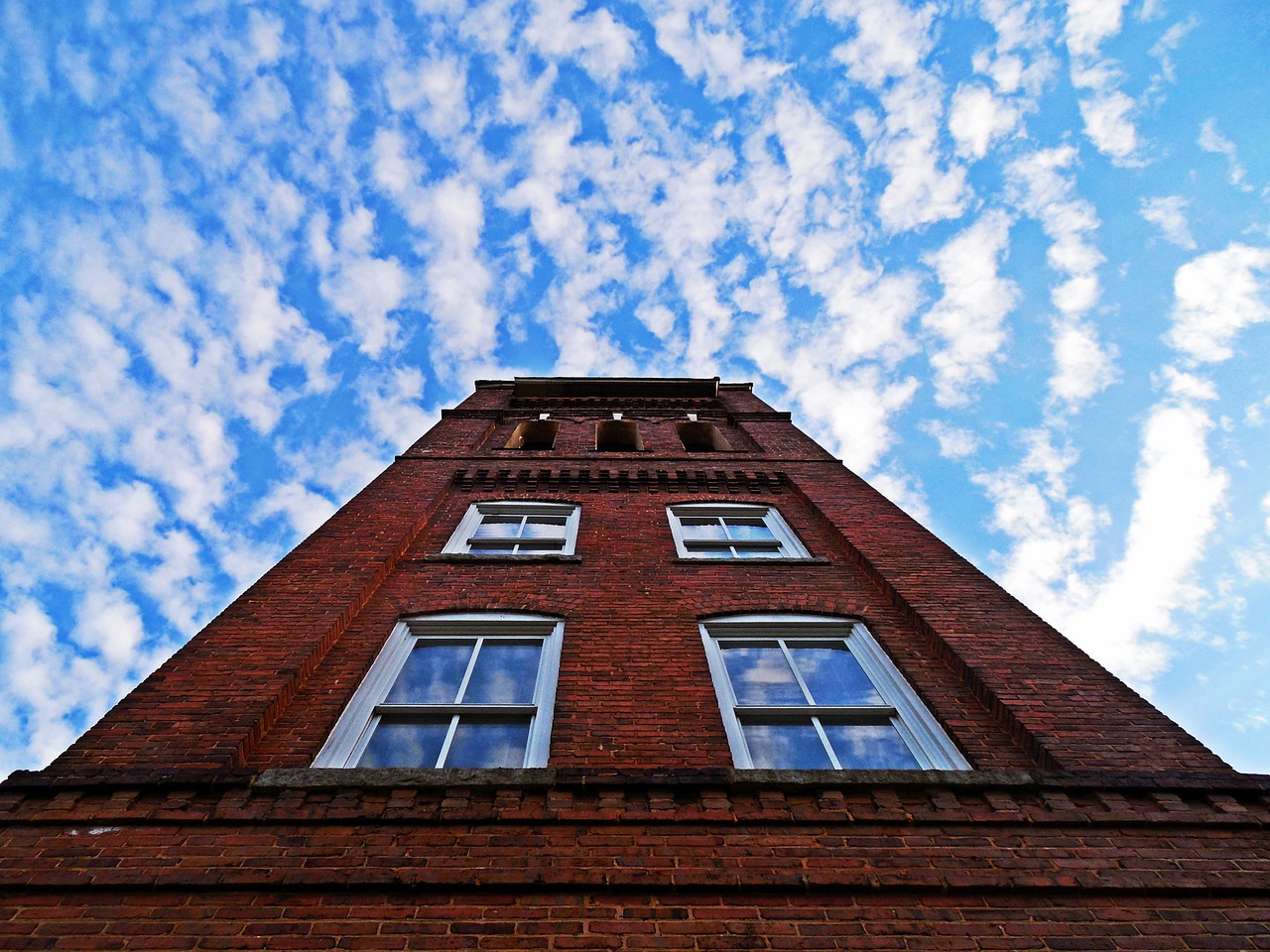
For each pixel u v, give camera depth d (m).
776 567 9.93
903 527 11.03
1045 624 8.07
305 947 4.25
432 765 6.21
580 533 11.10
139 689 6.53
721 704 6.98
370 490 12.31
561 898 4.59
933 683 7.21
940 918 4.55
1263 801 5.54
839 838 5.13
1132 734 6.29
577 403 21.72
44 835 4.99
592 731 6.39
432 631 8.20
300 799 5.30
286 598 8.28
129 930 4.34
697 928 4.41
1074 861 4.98
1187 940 4.44
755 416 19.67
